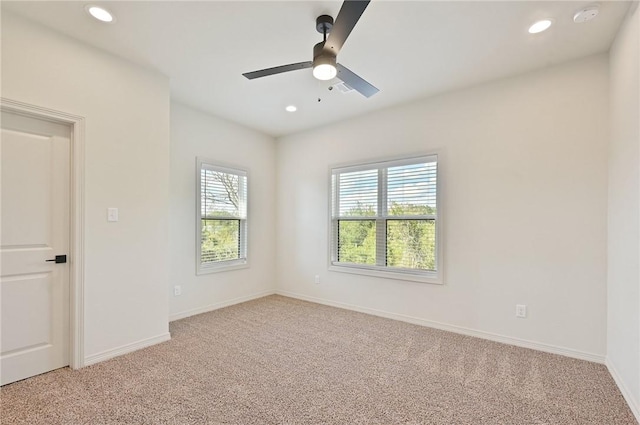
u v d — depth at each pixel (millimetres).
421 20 2199
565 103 2758
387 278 3840
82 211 2453
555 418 1870
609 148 2525
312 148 4664
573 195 2713
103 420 1825
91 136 2514
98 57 2566
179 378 2314
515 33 2348
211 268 4121
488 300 3125
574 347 2691
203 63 2820
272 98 3588
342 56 2674
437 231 3469
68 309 2465
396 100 3629
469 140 3260
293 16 2174
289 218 4938
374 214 4027
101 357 2562
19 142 2238
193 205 3916
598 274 2600
